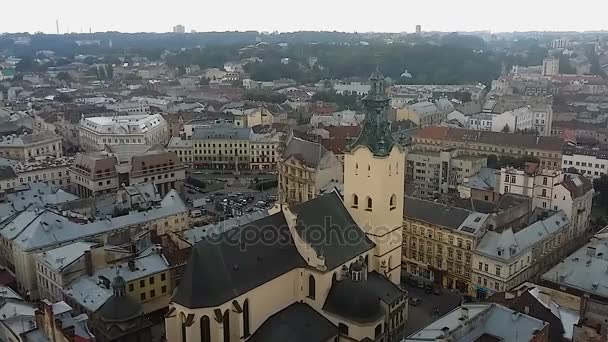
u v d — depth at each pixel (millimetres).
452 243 164750
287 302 124562
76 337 111062
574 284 139500
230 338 113438
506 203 186375
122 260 154000
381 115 136625
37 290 164125
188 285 109375
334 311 121875
